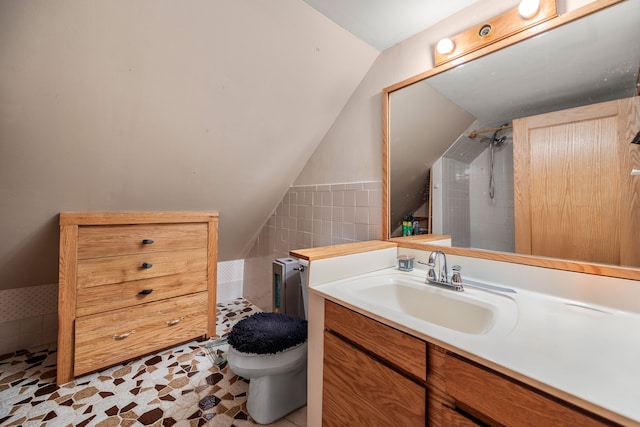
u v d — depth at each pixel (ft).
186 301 6.59
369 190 5.44
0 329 6.12
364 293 3.70
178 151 5.33
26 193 4.75
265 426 4.21
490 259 3.80
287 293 6.25
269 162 6.55
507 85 3.67
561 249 3.26
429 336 2.34
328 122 6.26
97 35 3.56
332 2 4.02
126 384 5.12
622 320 2.63
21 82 3.62
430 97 4.48
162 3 3.55
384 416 2.71
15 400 4.65
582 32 3.12
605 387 1.68
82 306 5.28
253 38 4.28
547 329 2.46
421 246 4.58
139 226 5.93
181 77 4.31
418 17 4.33
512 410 1.91
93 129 4.40
